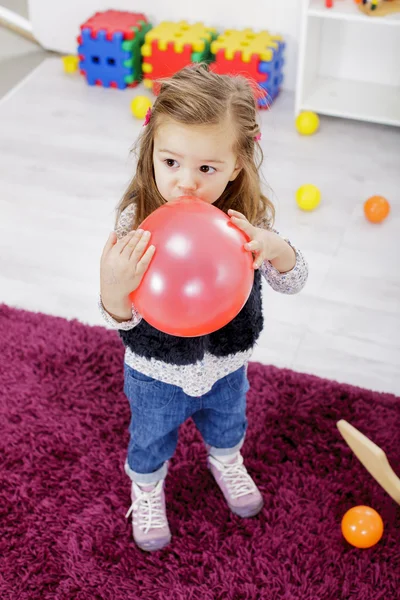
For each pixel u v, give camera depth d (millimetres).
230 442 1479
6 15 3334
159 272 967
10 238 2254
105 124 2777
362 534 1452
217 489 1585
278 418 1708
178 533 1509
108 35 2861
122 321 1122
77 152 2625
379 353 1903
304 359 1882
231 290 982
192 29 2916
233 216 1042
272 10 2842
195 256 960
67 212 2359
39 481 1585
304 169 2543
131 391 1290
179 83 1018
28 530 1497
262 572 1437
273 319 1985
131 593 1406
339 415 1713
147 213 1166
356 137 2717
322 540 1487
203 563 1451
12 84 3008
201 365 1186
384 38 2760
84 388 1779
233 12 2908
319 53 2863
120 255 978
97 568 1442
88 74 2986
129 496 1564
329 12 2510
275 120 2797
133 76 2969
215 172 1036
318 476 1602
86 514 1530
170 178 1046
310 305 2031
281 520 1523
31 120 2783
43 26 3186
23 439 1666
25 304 2037
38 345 1873
